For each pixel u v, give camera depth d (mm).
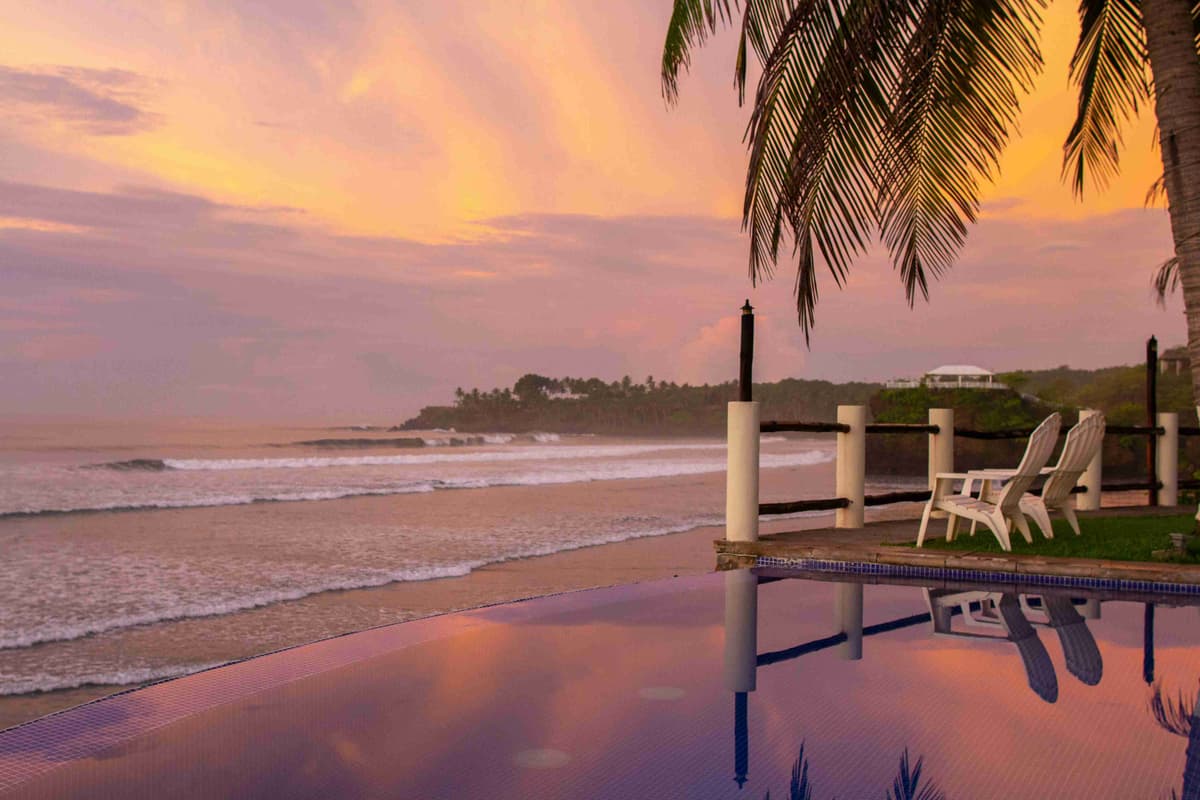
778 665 2570
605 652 2729
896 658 2678
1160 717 2061
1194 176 5246
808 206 6414
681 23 6910
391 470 32719
